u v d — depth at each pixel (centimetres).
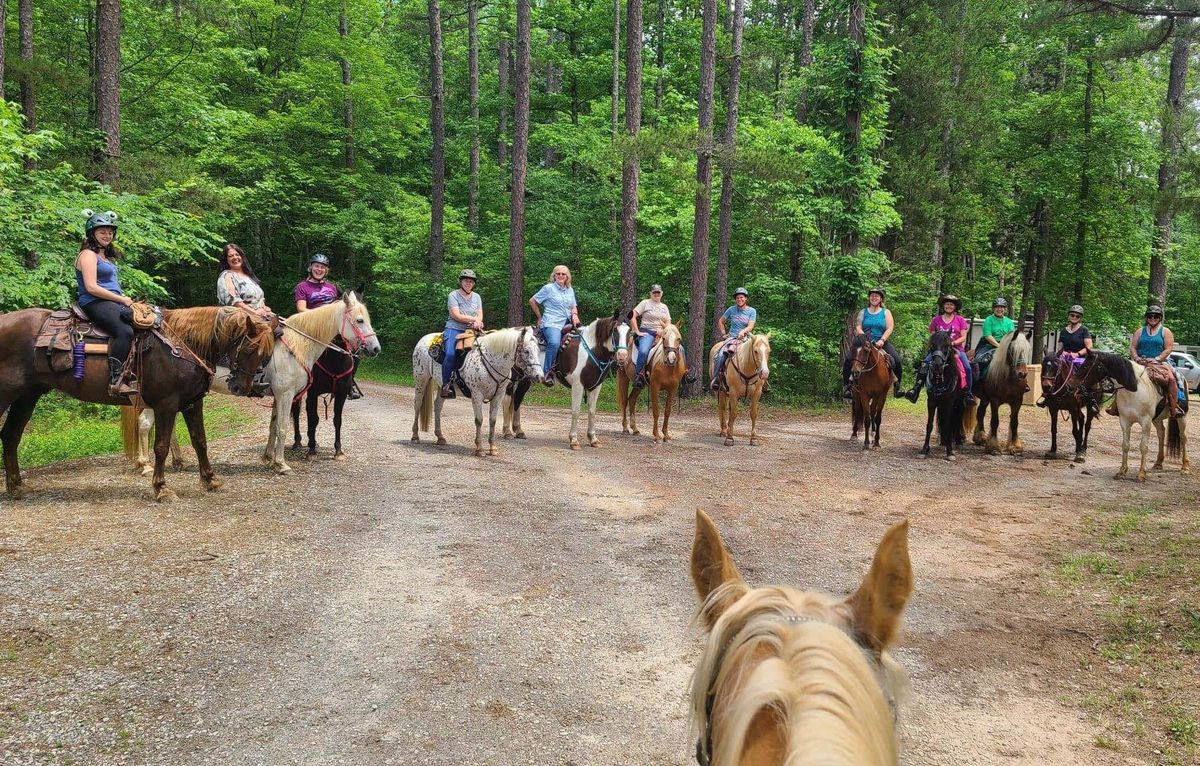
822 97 1830
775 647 97
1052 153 2306
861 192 1716
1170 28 925
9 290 1041
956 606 549
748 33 2842
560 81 3344
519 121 2127
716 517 767
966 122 2173
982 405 1314
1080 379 1102
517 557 620
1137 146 2247
